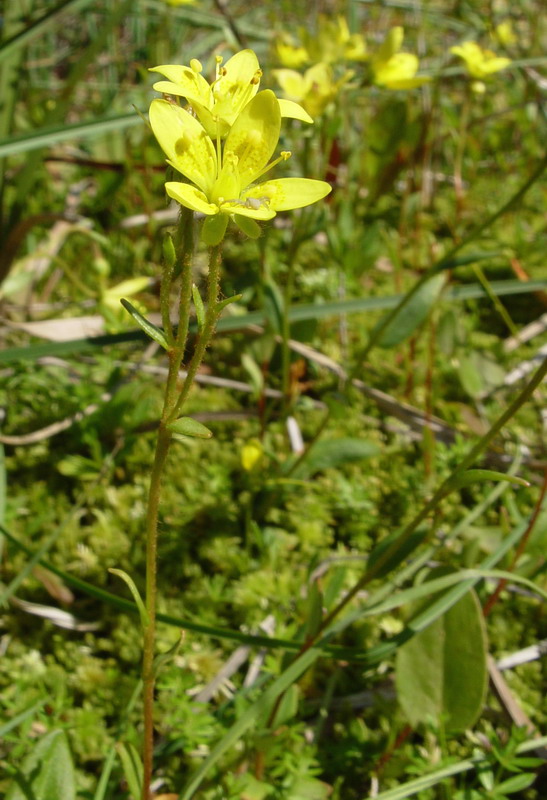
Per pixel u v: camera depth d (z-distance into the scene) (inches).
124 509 11.6
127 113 12.7
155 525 7.8
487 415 14.0
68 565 11.0
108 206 17.8
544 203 19.4
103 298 13.3
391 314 10.9
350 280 16.1
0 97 14.7
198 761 9.5
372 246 15.3
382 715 10.0
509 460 12.6
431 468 11.9
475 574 8.8
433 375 14.8
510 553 10.5
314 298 16.1
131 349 14.6
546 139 21.6
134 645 10.4
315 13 23.5
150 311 15.4
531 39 23.1
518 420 13.9
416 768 9.1
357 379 14.7
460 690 9.2
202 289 14.8
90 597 10.9
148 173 16.4
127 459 12.3
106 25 14.4
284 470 11.7
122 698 10.0
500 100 24.6
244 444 12.9
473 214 19.7
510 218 19.5
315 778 9.6
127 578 7.7
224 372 14.5
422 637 9.3
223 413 13.1
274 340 12.1
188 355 13.8
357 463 13.0
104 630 10.7
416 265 17.3
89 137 19.3
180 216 7.4
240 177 7.7
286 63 13.6
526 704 10.2
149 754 8.4
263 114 7.6
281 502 12.0
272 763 9.4
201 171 7.7
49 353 11.0
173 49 20.5
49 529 11.4
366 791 9.7
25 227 14.1
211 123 7.7
